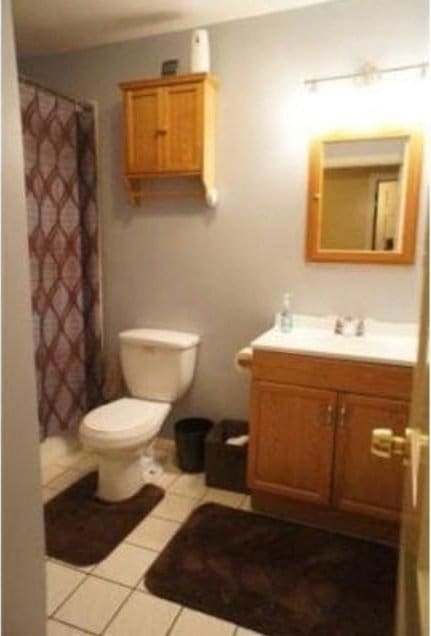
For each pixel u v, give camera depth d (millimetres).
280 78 2334
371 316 2344
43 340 2510
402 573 943
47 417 2580
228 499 2350
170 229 2689
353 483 2012
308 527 2131
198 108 2324
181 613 1630
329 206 2324
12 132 628
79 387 2805
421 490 651
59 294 2598
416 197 2160
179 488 2443
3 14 608
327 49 2232
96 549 1941
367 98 2178
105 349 2961
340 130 2240
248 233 2523
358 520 2076
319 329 2416
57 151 2508
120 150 2725
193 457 2576
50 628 1560
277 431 2119
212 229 2596
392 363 1882
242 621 1603
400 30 2107
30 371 681
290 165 2383
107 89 2699
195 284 2686
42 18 2371
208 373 2729
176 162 2408
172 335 2654
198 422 2730
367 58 2172
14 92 631
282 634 1558
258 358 2111
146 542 1996
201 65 2328
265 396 2121
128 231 2787
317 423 2041
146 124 2428
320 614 1638
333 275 2383
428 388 634
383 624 1598
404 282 2262
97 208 2799
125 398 2711
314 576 1814
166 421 2863
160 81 2355
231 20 2383
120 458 2252
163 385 2611
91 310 2865
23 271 659
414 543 733
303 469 2096
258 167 2445
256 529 2100
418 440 768
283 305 2510
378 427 1940
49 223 2490
